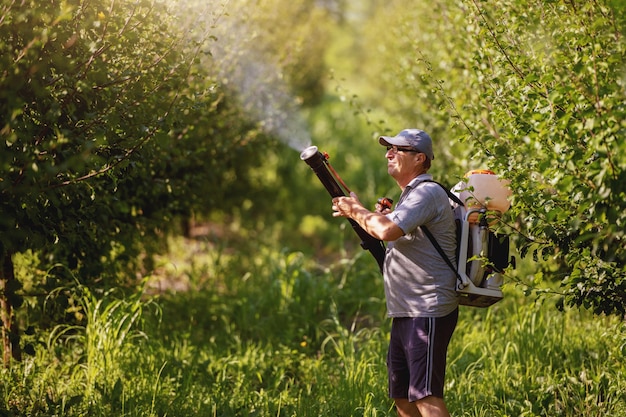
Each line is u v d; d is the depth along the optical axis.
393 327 7.00
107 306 9.02
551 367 8.78
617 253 6.40
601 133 5.77
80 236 8.49
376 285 12.45
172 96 8.17
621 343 7.42
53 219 7.72
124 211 9.44
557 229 6.77
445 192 6.77
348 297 12.00
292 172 21.05
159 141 7.26
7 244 6.97
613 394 7.98
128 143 7.27
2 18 5.87
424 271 6.69
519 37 7.41
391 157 7.08
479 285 6.87
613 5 5.97
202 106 7.71
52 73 6.82
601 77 6.23
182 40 7.97
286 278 11.89
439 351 6.68
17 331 8.73
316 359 10.13
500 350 9.33
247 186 17.62
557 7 6.96
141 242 11.05
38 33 6.10
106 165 7.13
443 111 9.70
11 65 6.05
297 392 8.86
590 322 9.67
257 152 15.59
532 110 6.72
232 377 9.10
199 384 8.73
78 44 6.93
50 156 6.49
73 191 7.26
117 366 8.61
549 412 7.92
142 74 7.33
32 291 9.43
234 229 17.89
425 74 8.43
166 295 11.73
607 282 6.68
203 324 11.25
